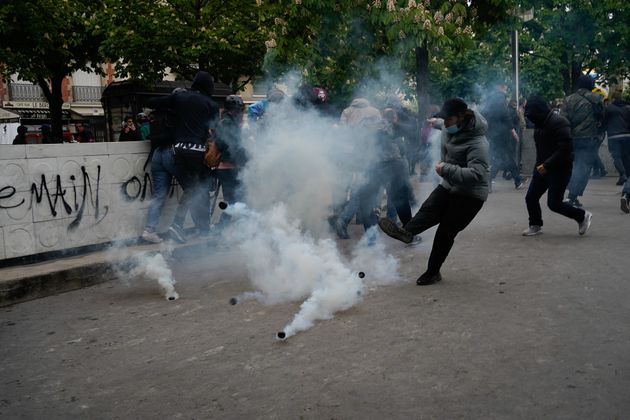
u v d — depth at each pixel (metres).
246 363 3.83
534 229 7.50
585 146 9.55
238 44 17.22
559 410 3.01
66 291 5.92
